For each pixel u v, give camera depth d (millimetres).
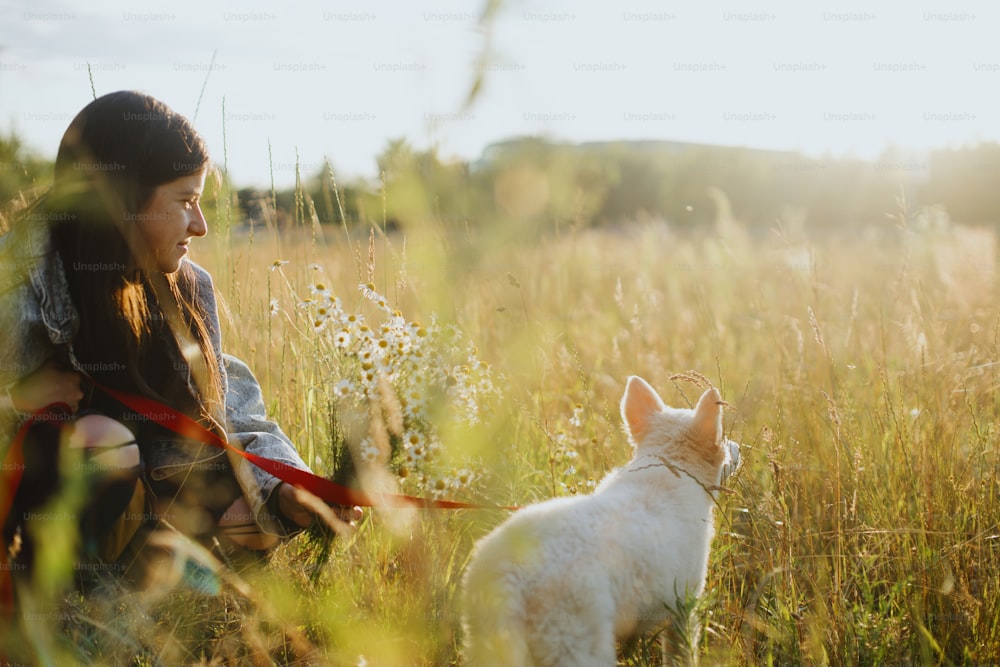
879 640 2367
